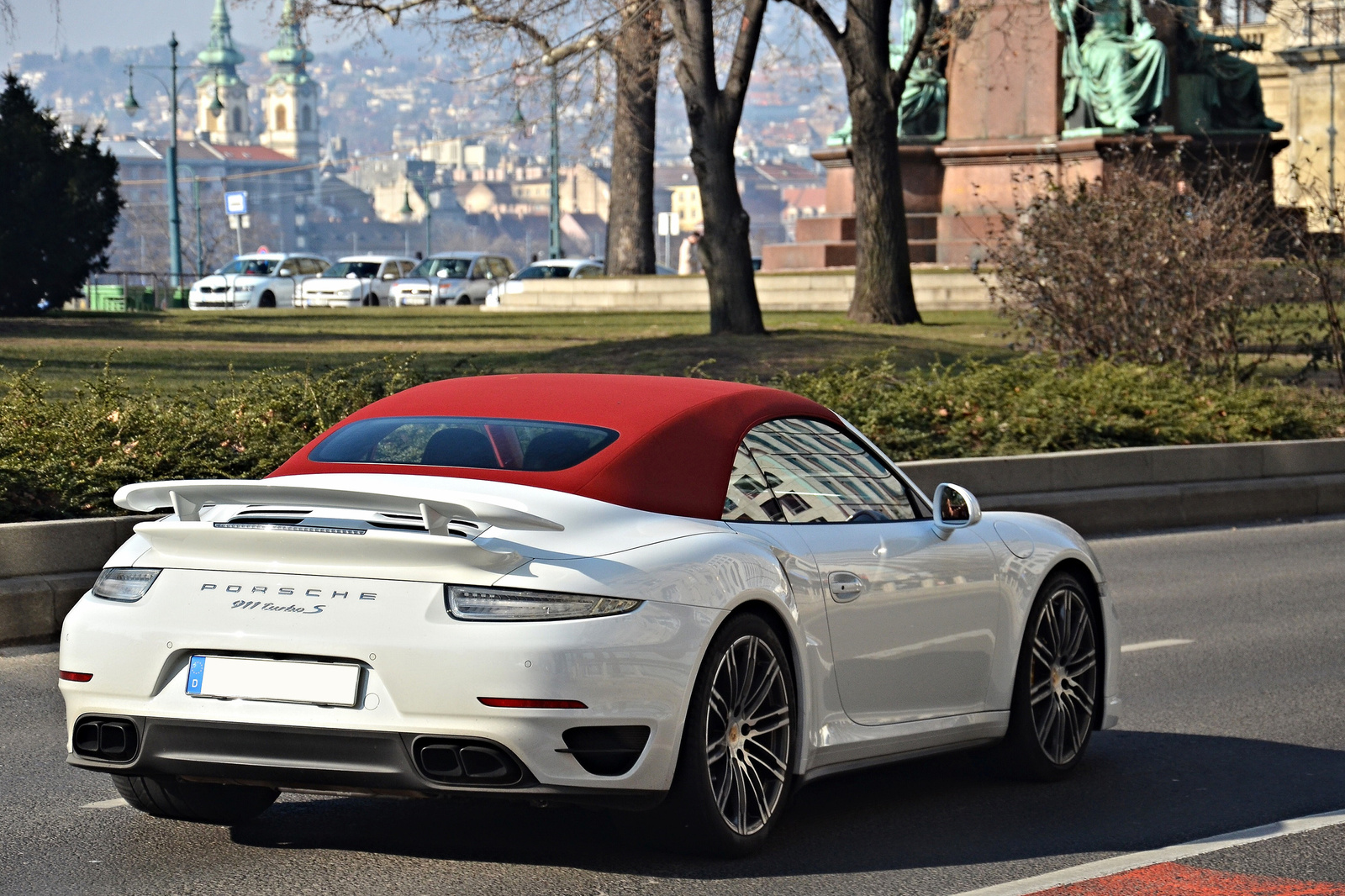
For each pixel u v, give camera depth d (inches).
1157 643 464.8
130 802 263.0
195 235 6220.5
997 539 298.8
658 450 249.4
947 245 1572.3
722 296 1121.4
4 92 1460.4
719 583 236.4
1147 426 760.3
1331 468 782.5
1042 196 930.7
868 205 1231.5
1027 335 928.9
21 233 1385.3
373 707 220.1
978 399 767.7
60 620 449.4
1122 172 914.1
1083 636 315.9
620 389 266.4
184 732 227.0
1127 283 887.1
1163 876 246.1
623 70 1326.3
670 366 999.0
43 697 382.3
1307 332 946.1
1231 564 621.9
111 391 603.5
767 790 249.8
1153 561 629.6
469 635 218.2
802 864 250.1
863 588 265.9
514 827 269.1
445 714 217.9
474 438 253.0
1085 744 316.5
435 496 232.2
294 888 235.0
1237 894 237.0
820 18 1218.6
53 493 506.3
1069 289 892.0
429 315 1504.7
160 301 2559.1
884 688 271.7
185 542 231.0
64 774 309.3
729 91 1114.1
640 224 1975.9
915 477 635.5
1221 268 884.0
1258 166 1549.0
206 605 227.5
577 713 218.8
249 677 224.7
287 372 685.3
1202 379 853.8
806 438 276.7
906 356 1048.2
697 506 247.8
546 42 1263.5
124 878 240.4
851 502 277.0
